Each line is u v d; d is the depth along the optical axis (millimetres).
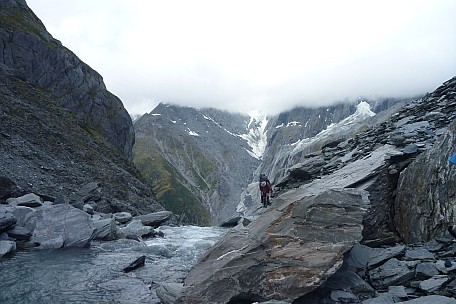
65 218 25125
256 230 13953
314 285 10977
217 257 13703
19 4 96250
